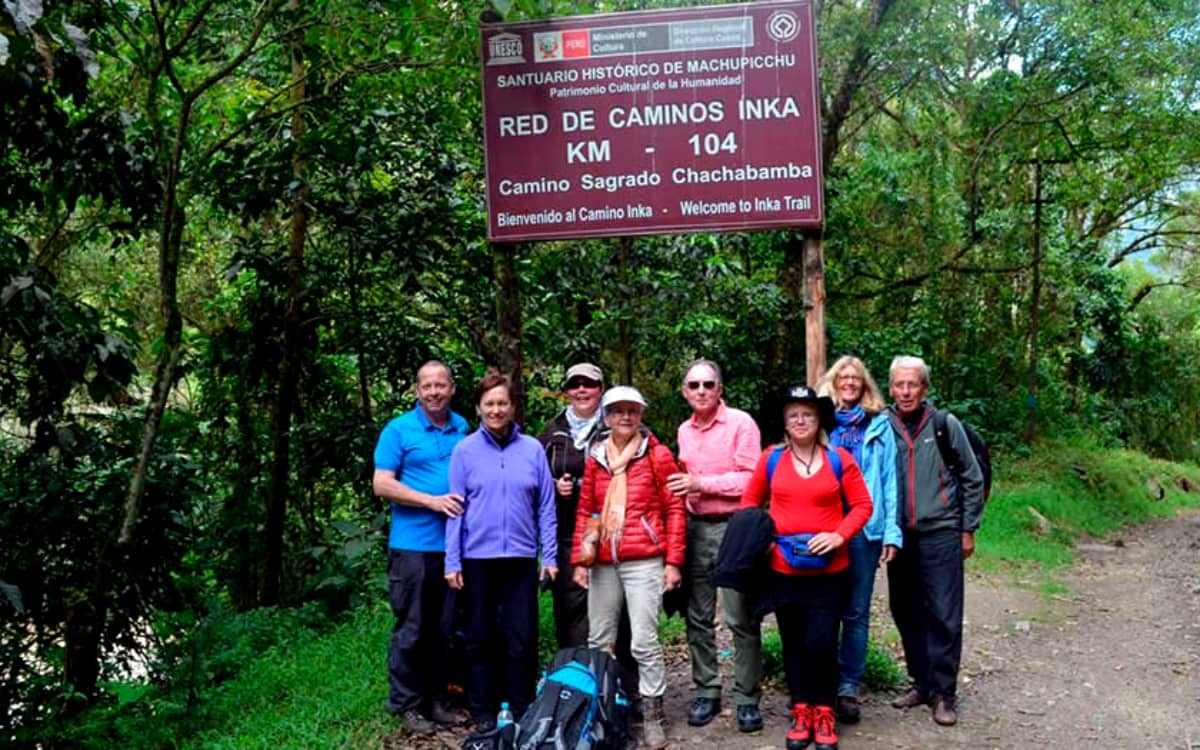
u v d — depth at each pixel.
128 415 7.70
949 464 4.98
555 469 4.95
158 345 7.17
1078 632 7.47
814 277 5.89
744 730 4.79
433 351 8.58
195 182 6.69
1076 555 11.55
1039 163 16.20
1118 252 27.08
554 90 5.83
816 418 4.48
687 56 5.75
